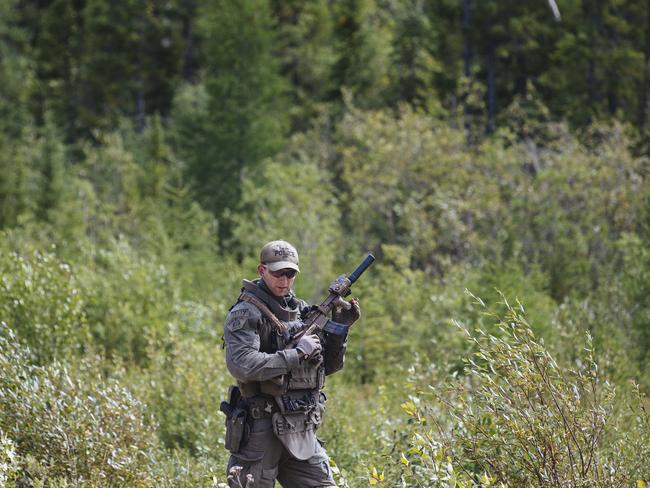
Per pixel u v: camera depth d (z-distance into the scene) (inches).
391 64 5610.2
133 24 6624.0
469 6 5093.5
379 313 2039.9
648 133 3900.1
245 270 2456.9
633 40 4867.1
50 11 6948.8
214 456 938.7
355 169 3538.4
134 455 789.9
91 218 3752.5
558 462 612.7
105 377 1294.3
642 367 1596.9
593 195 2758.4
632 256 2034.9
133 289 1755.7
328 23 6505.9
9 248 2081.7
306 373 587.8
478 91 5022.1
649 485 598.9
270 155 4741.6
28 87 6569.9
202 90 6053.2
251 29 5002.5
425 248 2743.6
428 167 3144.7
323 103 5398.6
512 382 635.5
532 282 2003.0
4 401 816.9
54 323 1293.1
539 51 4990.2
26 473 766.5
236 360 567.8
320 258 2481.5
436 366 1159.0
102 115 6550.2
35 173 5128.0
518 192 2753.4
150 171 4879.4
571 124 4564.5
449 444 636.7
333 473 636.7
